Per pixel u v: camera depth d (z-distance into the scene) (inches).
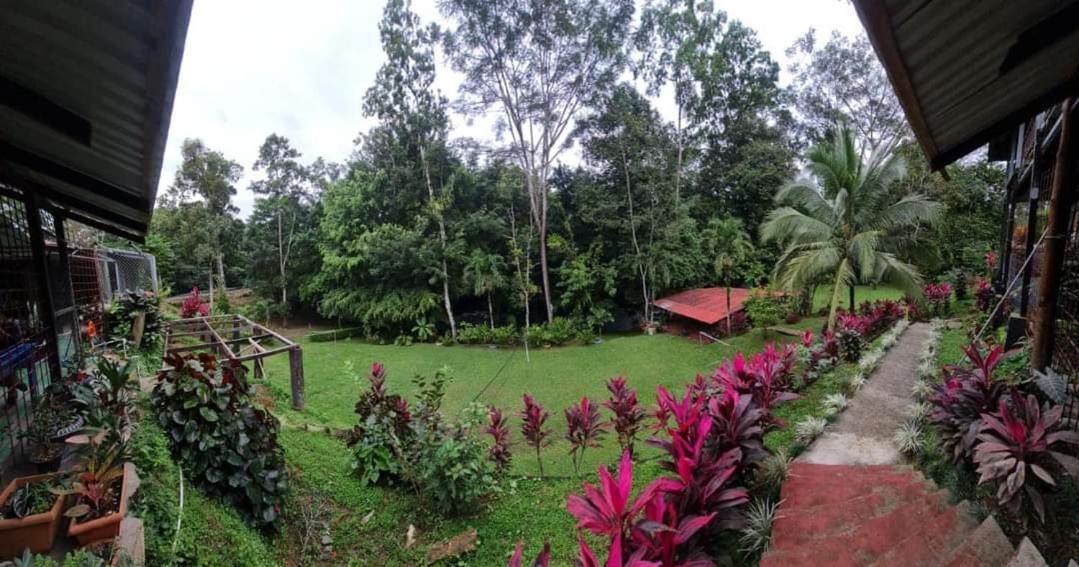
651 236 652.1
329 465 186.1
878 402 202.4
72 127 81.7
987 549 95.0
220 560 101.8
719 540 114.6
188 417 131.3
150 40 56.6
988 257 473.7
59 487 87.4
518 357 536.4
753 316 511.8
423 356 555.8
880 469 142.1
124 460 99.0
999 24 75.3
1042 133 205.3
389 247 644.1
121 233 207.6
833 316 373.7
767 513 121.3
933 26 74.7
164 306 535.2
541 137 674.2
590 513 87.0
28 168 127.2
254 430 140.3
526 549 147.3
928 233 559.8
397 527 157.1
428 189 687.7
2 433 125.7
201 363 142.3
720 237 663.8
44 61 64.8
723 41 820.0
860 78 719.1
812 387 231.6
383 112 669.9
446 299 650.8
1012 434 103.9
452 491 158.6
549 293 694.5
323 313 739.4
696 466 112.7
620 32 611.5
